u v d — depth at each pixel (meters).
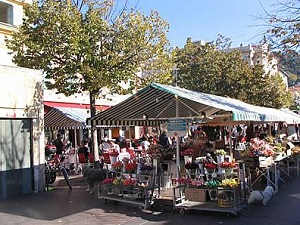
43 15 12.61
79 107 22.36
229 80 37.56
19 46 13.06
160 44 14.44
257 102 37.59
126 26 13.53
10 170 11.41
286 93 41.00
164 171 11.08
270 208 8.81
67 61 12.69
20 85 11.83
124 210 9.12
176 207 8.49
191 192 8.79
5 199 10.91
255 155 10.66
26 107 11.98
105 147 17.02
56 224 8.06
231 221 7.78
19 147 11.78
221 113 10.78
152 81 14.64
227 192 8.30
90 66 12.91
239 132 23.48
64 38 12.43
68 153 17.34
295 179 13.08
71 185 13.31
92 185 11.66
